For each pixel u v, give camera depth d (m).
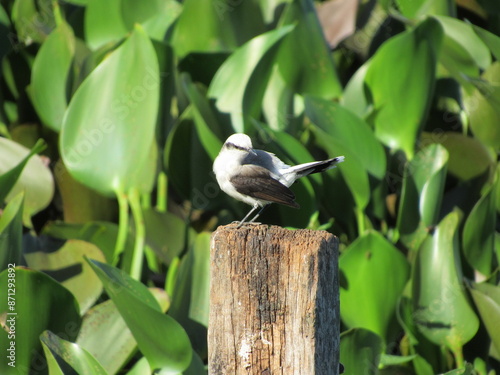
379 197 13.36
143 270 13.16
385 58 12.74
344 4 15.91
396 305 11.41
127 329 10.51
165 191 14.18
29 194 13.00
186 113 12.25
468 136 14.11
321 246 6.04
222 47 14.88
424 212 12.36
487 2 15.76
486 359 11.51
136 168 12.02
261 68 12.24
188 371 9.66
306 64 13.81
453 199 13.79
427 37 12.34
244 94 12.22
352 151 11.50
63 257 11.70
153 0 15.72
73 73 14.07
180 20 14.52
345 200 13.00
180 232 13.16
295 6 13.16
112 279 8.66
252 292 6.07
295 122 14.07
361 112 13.95
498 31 16.36
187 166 12.77
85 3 16.28
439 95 15.17
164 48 12.44
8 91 15.71
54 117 14.15
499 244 12.67
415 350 11.52
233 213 13.18
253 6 15.05
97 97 11.82
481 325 11.31
